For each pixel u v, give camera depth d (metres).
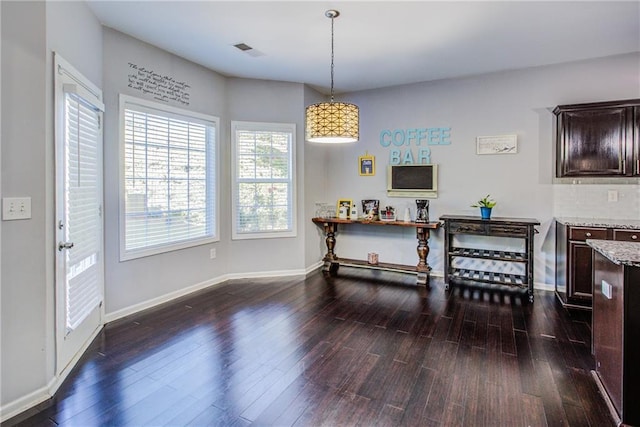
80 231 2.58
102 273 3.08
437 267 4.80
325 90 5.15
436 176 4.70
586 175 3.70
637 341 1.77
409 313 3.43
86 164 2.71
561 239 3.75
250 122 4.58
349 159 5.32
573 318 3.29
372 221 4.71
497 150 4.36
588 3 2.69
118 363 2.46
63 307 2.29
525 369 2.38
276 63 4.03
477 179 4.49
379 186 5.12
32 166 2.02
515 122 4.26
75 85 2.35
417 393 2.11
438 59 3.89
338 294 4.02
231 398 2.06
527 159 4.21
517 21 2.99
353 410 1.95
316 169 5.22
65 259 2.32
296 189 4.85
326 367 2.41
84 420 1.86
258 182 4.70
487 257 4.04
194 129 4.07
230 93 4.50
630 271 1.78
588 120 3.67
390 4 2.72
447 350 2.66
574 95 3.98
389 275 4.86
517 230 3.86
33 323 2.02
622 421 1.80
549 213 4.13
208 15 2.91
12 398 1.92
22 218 1.97
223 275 4.54
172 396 2.08
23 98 1.97
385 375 2.31
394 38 3.34
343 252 5.43
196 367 2.41
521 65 4.09
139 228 3.49
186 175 3.98
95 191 2.91
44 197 2.08
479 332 2.98
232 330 3.03
